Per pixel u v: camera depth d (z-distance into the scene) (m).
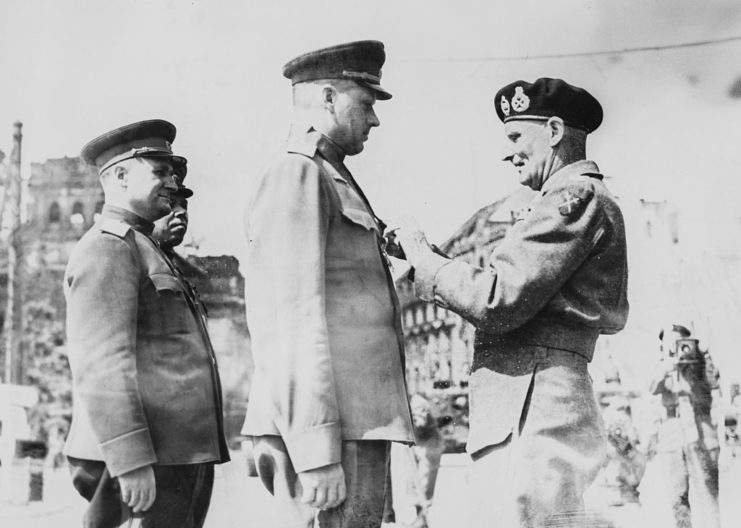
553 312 6.40
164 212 6.73
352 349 5.89
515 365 6.45
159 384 6.39
